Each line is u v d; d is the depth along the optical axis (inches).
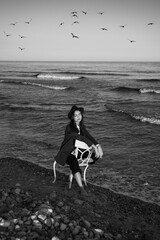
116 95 1262.3
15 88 1544.0
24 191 238.1
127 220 207.6
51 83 1833.2
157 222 211.2
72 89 1496.1
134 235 185.5
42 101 1044.5
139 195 267.1
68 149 235.1
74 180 278.4
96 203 231.3
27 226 170.4
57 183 267.7
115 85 1696.6
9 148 430.0
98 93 1327.5
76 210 205.9
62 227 173.6
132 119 676.7
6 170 308.8
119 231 188.2
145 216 219.5
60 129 564.4
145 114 730.8
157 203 250.7
